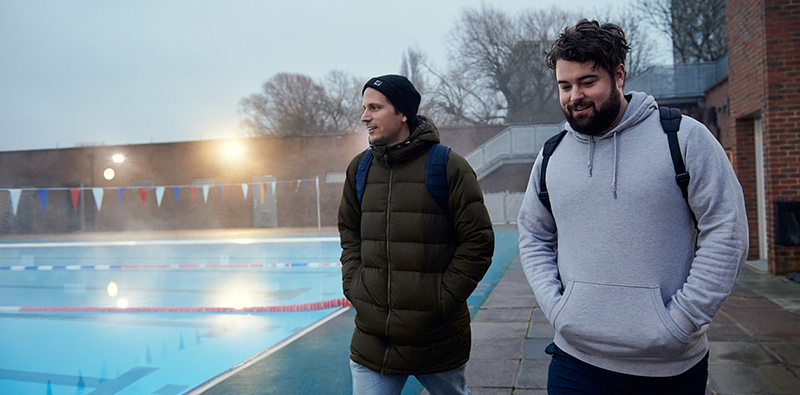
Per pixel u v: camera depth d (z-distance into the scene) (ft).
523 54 91.04
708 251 4.22
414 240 5.94
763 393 9.31
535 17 90.68
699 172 4.26
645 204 4.41
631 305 4.45
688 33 72.64
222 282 26.71
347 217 6.84
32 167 75.66
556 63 4.73
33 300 23.26
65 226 74.74
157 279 28.37
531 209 5.39
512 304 17.34
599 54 4.38
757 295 17.06
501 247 35.78
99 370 12.70
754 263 23.43
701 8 71.31
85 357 13.84
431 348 5.95
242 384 11.03
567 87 4.62
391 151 6.04
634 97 4.67
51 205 74.90
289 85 112.06
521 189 64.64
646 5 74.23
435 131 6.13
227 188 70.74
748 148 24.18
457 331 6.07
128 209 73.10
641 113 4.58
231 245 47.88
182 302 21.67
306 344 13.91
